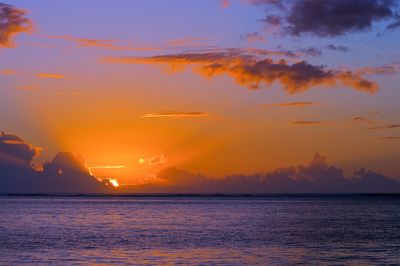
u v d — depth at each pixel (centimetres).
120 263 5297
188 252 6038
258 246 6575
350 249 6300
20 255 5784
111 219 11850
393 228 9200
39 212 14925
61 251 6094
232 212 15650
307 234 8044
